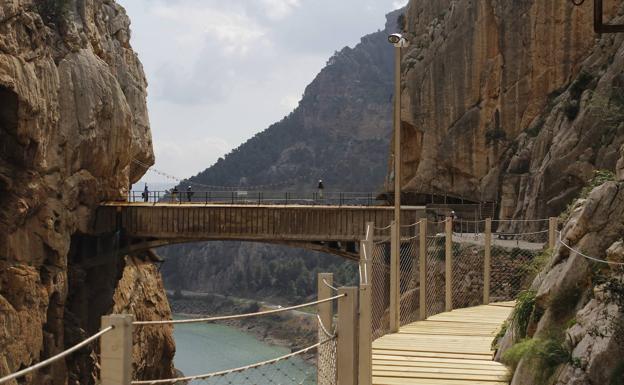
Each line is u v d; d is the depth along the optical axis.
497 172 54.31
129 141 52.16
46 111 41.38
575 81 47.53
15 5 38.44
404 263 25.92
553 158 44.38
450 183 57.72
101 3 56.78
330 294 9.88
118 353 5.76
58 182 43.34
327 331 9.80
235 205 46.19
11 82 37.62
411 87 60.09
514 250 30.48
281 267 162.75
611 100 43.03
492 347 14.48
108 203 48.62
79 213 45.84
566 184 43.75
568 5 52.88
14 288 38.12
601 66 46.88
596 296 10.08
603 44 47.84
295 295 153.50
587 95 45.19
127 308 54.22
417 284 23.59
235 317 6.93
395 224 16.48
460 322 17.84
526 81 54.31
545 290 11.98
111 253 47.44
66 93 45.12
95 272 49.16
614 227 11.12
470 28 57.09
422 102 59.34
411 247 25.59
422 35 61.69
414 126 59.56
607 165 40.47
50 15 46.53
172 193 55.34
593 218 11.36
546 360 10.47
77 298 46.78
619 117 42.12
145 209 47.16
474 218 53.28
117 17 60.84
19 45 39.50
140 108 62.97
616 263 9.87
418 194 60.16
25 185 39.81
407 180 60.62
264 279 164.12
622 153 11.77
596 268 10.94
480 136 56.03
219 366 81.19
